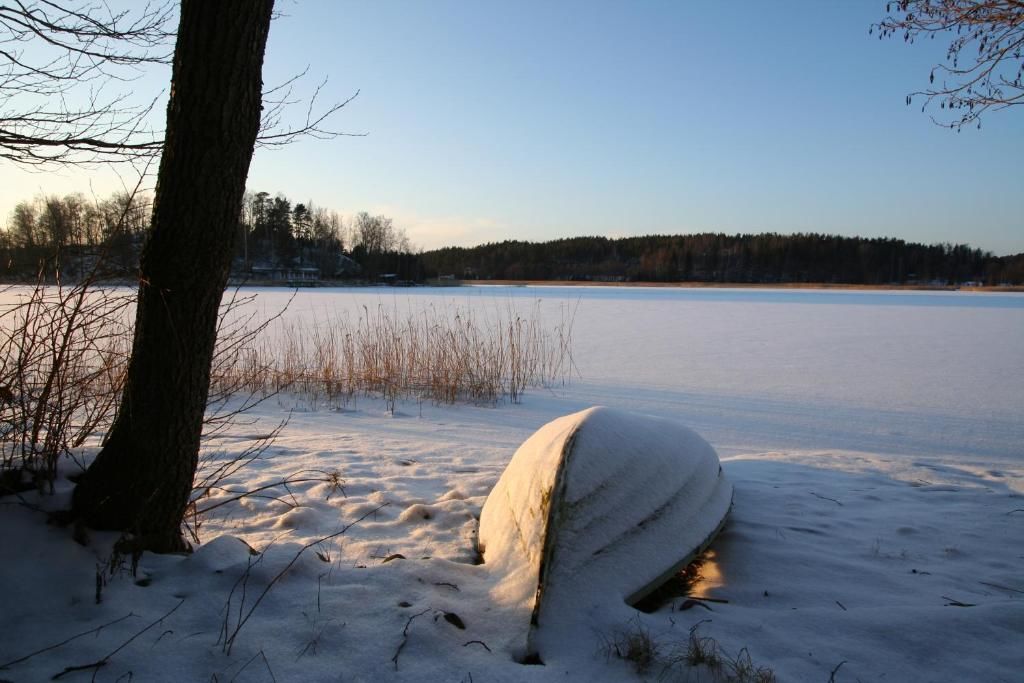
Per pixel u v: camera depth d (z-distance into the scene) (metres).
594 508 2.71
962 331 21.44
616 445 3.02
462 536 3.46
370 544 3.29
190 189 2.65
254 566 2.58
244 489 4.35
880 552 3.44
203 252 2.71
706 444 3.88
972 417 8.94
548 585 2.44
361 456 5.54
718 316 27.66
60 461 3.02
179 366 2.73
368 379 10.13
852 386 11.38
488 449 6.12
